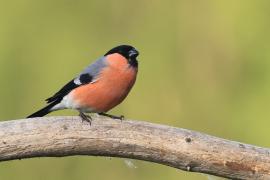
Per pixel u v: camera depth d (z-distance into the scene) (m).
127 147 7.36
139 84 14.25
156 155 7.38
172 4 14.88
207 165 7.38
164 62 14.52
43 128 7.26
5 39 14.55
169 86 14.30
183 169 7.46
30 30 14.70
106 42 14.78
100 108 8.52
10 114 14.04
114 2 14.99
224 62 14.49
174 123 14.03
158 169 13.21
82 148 7.35
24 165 13.11
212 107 14.15
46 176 13.15
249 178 7.41
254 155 7.36
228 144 7.37
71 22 14.86
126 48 8.51
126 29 14.86
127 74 8.41
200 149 7.32
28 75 14.34
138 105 14.06
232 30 14.55
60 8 15.02
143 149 7.36
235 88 14.33
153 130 7.35
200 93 14.28
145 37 14.75
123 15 14.95
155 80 14.36
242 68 14.43
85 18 14.92
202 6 14.73
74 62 14.48
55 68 14.38
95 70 8.40
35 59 14.48
